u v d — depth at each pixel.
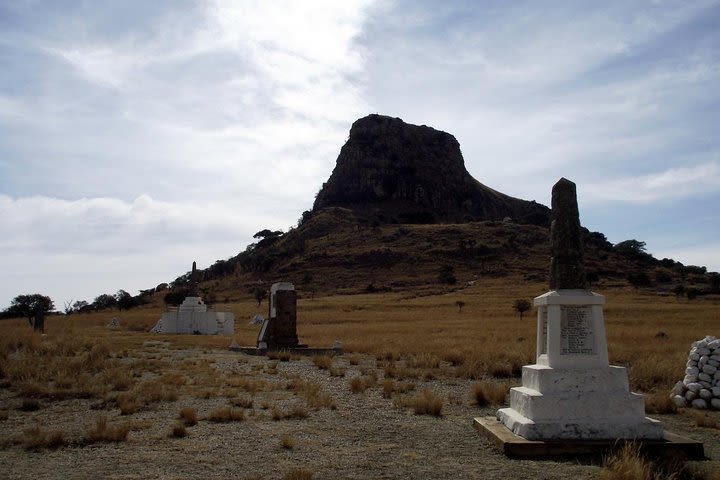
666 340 32.25
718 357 14.83
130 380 16.62
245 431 11.10
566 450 9.47
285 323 31.98
